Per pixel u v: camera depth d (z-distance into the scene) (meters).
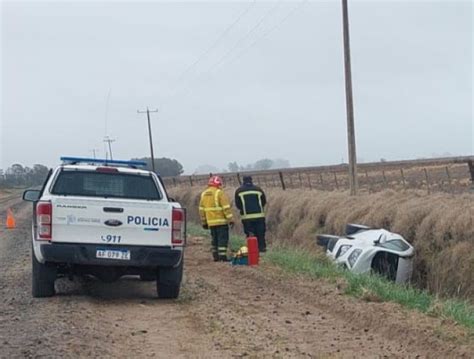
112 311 10.77
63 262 11.00
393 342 8.59
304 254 17.42
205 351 8.22
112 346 8.46
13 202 61.97
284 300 11.55
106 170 12.11
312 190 25.69
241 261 16.55
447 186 23.89
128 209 11.05
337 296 11.39
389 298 11.16
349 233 16.98
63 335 8.92
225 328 9.42
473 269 14.33
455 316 9.59
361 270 14.71
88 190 11.99
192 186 43.44
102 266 11.29
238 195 18.34
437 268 15.13
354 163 23.05
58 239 10.85
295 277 13.66
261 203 18.36
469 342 8.19
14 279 14.56
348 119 23.25
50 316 10.16
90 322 9.80
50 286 11.67
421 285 15.37
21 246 22.78
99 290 12.96
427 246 15.74
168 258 11.22
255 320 9.91
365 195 21.03
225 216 17.73
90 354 8.03
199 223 32.38
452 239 15.28
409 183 27.45
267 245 22.30
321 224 21.20
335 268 14.22
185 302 11.59
